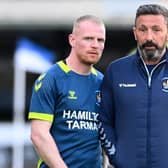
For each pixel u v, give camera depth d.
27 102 52.59
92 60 14.62
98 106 14.87
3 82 57.84
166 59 14.16
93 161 14.77
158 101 14.02
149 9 13.93
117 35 53.44
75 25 14.78
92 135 14.73
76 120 14.64
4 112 58.22
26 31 54.16
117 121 14.32
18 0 53.53
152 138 13.98
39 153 14.45
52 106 14.57
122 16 51.78
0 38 54.81
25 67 37.81
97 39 14.60
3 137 42.62
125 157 14.15
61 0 53.38
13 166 39.53
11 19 53.44
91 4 52.81
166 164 13.95
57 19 53.31
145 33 13.95
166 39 14.05
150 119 13.99
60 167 14.19
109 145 14.45
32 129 14.58
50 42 54.19
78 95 14.68
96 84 14.95
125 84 14.26
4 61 57.06
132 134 14.09
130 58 14.45
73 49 14.84
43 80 14.62
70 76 14.71
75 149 14.62
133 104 14.11
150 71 14.15
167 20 14.02
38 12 53.44
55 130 14.70
